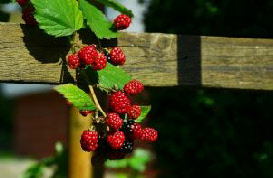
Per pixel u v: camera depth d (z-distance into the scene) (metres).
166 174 1.34
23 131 4.96
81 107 0.58
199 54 0.68
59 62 0.62
